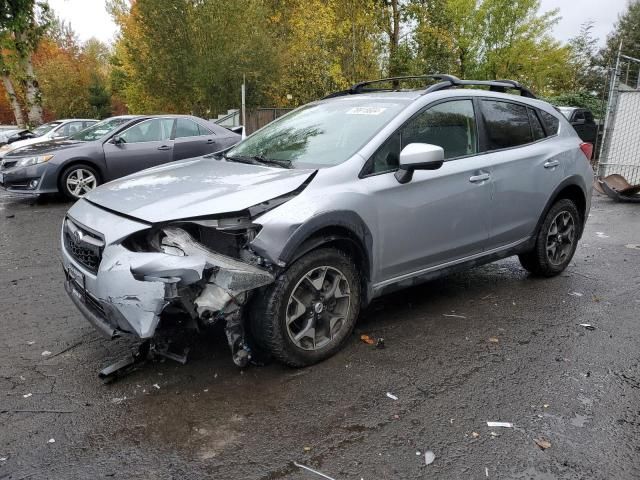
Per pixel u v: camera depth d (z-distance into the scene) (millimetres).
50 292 4945
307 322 3420
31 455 2633
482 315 4387
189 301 2979
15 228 7699
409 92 4367
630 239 7094
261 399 3115
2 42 16922
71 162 9477
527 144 4855
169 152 10344
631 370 3496
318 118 4395
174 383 3285
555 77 28672
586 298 4797
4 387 3256
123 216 3123
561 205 5148
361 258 3658
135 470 2533
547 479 2475
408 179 3760
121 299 2895
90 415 2963
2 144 16875
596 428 2863
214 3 20812
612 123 10992
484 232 4441
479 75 25359
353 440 2756
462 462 2588
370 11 17875
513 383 3318
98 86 38062
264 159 4020
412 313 4418
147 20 21250
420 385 3285
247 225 3086
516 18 24984
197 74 20703
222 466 2562
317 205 3289
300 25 18891
